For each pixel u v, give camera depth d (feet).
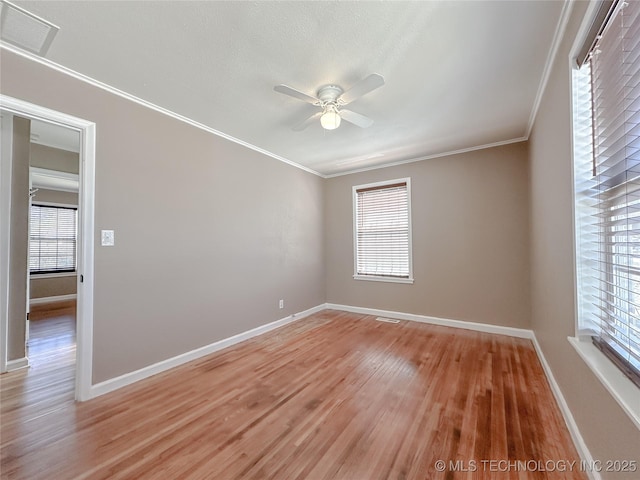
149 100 7.94
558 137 6.02
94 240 6.95
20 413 6.15
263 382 7.52
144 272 7.95
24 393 6.99
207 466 4.66
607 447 3.77
